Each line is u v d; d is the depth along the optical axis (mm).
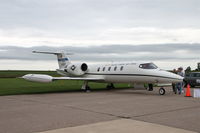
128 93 18000
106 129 6410
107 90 21406
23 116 8344
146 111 9266
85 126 6770
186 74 26766
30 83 31656
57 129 6457
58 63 25500
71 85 28656
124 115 8414
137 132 6098
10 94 16719
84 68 22188
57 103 11805
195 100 13180
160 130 6293
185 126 6742
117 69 19406
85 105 11031
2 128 6648
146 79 17297
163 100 13117
